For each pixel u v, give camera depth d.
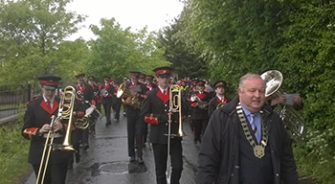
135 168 6.40
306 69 5.38
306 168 5.21
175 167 4.67
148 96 4.99
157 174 4.81
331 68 4.98
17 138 8.40
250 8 6.46
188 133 10.50
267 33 6.34
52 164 3.99
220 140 2.62
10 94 9.66
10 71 10.01
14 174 6.11
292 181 2.65
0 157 6.57
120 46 21.17
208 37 8.54
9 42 10.41
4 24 10.39
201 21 8.55
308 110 5.45
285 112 3.40
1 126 8.60
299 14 5.43
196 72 22.94
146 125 8.31
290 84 5.84
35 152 4.05
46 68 10.53
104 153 7.69
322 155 4.91
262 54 6.50
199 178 2.62
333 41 4.76
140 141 6.75
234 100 2.74
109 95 12.30
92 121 8.07
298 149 5.71
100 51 20.64
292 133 3.36
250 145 2.57
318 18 5.05
